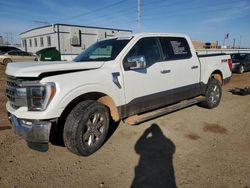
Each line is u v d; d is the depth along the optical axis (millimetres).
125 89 3904
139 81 4094
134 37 4203
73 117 3311
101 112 3596
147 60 4273
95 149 3609
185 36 5223
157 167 3240
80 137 3328
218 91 6004
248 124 4914
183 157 3496
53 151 3756
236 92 8258
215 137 4223
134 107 4109
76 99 3672
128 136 4297
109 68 3715
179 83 4887
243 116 5480
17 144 3967
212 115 5531
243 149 3730
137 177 3014
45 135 3088
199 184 2834
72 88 3223
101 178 3004
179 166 3246
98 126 3613
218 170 3121
